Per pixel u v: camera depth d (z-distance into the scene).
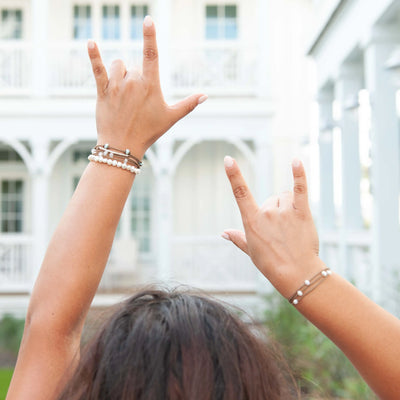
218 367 0.62
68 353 0.81
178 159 10.66
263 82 10.85
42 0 10.88
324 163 9.04
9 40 12.52
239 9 12.51
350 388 3.79
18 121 10.73
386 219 5.78
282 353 0.82
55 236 0.82
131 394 0.61
